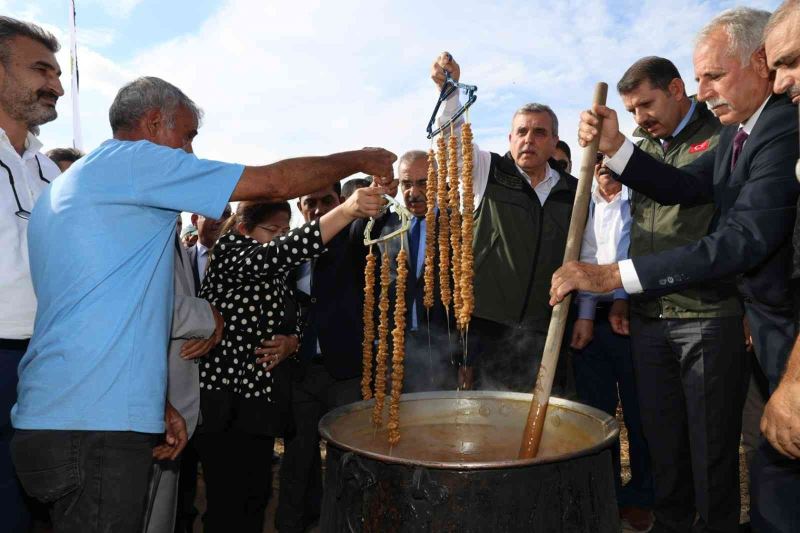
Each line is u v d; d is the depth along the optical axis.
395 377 1.78
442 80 1.88
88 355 1.48
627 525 3.01
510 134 2.89
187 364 2.00
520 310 2.79
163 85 1.77
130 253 1.54
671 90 2.46
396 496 1.36
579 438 1.72
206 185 1.56
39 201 1.62
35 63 1.96
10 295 1.92
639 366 2.49
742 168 1.92
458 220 1.78
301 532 2.88
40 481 1.50
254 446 2.29
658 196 2.21
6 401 1.92
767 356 1.86
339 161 1.77
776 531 1.70
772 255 1.80
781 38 1.39
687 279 1.76
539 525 1.33
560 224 2.81
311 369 2.83
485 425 1.91
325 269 2.74
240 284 2.22
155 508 1.97
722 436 2.24
